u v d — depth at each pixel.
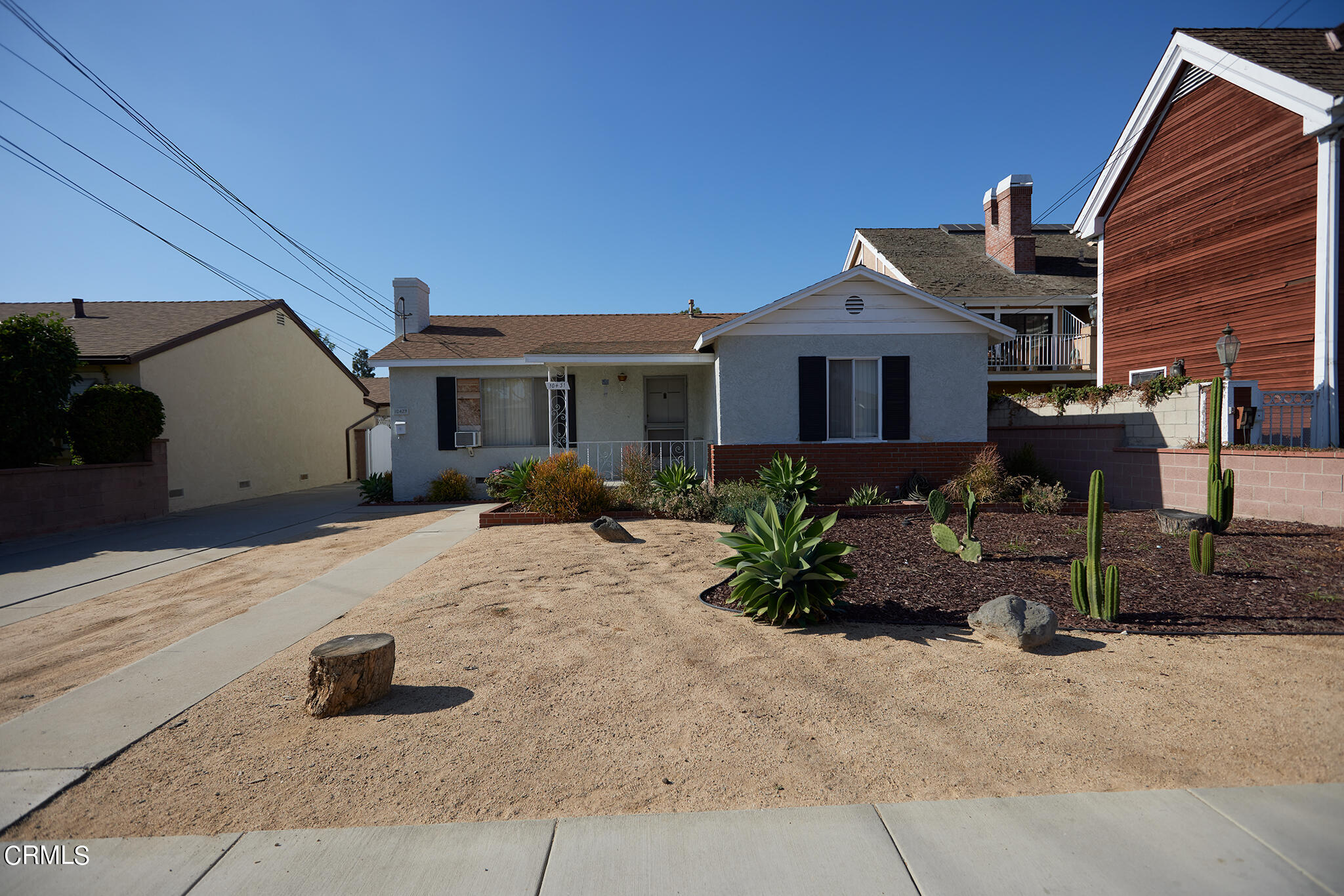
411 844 2.71
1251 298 11.77
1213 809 2.76
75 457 13.03
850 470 11.16
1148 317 14.16
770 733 3.53
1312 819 2.68
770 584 5.16
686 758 3.31
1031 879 2.39
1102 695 3.80
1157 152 13.84
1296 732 3.32
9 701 4.36
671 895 2.37
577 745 3.47
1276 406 9.44
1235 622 4.89
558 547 8.48
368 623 5.69
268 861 2.62
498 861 2.58
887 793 2.96
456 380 15.05
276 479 19.30
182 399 15.26
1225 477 7.57
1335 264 10.34
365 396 26.12
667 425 15.32
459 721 3.78
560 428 15.02
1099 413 11.88
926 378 11.38
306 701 4.02
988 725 3.52
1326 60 11.38
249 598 6.83
